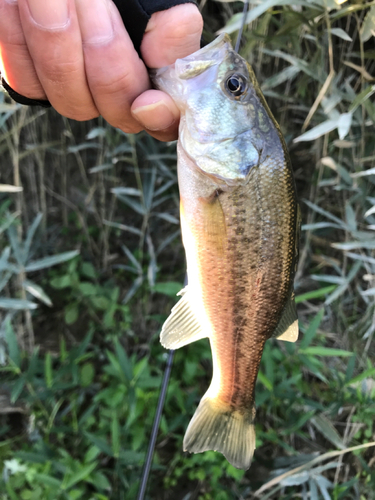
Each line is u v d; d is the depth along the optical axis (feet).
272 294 0.76
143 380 1.34
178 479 1.49
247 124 0.70
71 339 1.83
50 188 1.98
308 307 1.88
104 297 1.73
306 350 1.36
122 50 0.60
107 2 0.59
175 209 2.03
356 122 1.36
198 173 0.70
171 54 0.65
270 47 1.42
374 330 1.62
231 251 0.73
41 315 1.87
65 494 1.12
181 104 0.67
